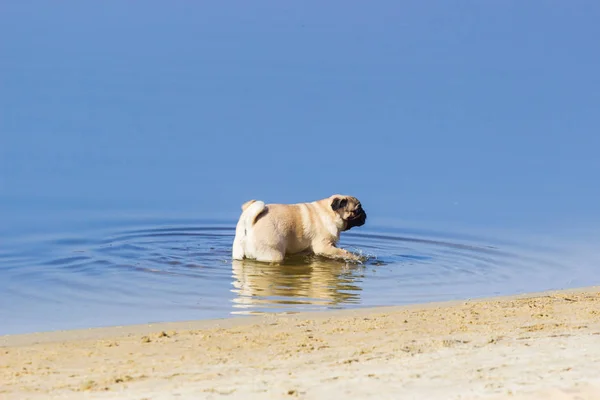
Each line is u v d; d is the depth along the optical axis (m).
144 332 13.30
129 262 20.81
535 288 18.52
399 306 15.86
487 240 24.25
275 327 13.34
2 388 9.80
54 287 18.09
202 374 10.30
